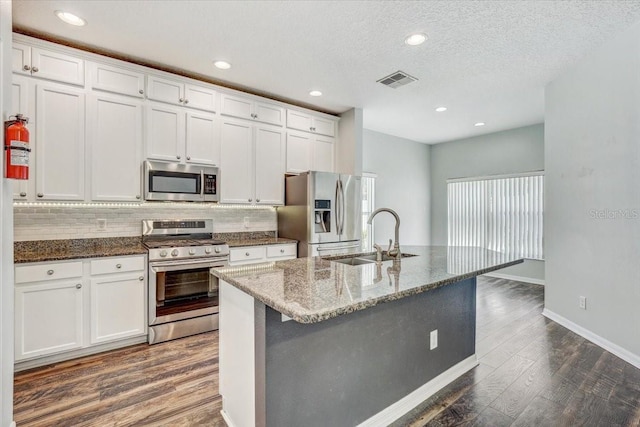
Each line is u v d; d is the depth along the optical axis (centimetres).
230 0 217
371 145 570
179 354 266
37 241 278
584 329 305
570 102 323
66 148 265
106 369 240
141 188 301
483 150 597
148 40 268
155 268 285
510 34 258
